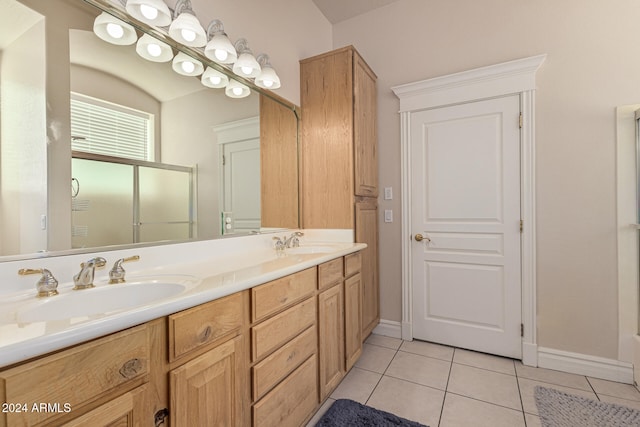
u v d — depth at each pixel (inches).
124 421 28.0
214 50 59.2
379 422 59.4
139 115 51.4
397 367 82.0
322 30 109.8
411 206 100.4
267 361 46.6
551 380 74.9
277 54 85.6
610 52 75.4
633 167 73.2
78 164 43.1
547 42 82.0
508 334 86.5
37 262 38.3
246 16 74.0
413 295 100.0
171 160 56.7
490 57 89.4
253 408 43.7
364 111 95.9
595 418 60.4
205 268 52.7
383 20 106.1
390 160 104.6
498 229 87.9
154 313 29.6
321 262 62.9
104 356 26.5
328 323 66.0
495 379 75.5
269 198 82.0
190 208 60.4
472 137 91.3
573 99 79.0
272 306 48.2
